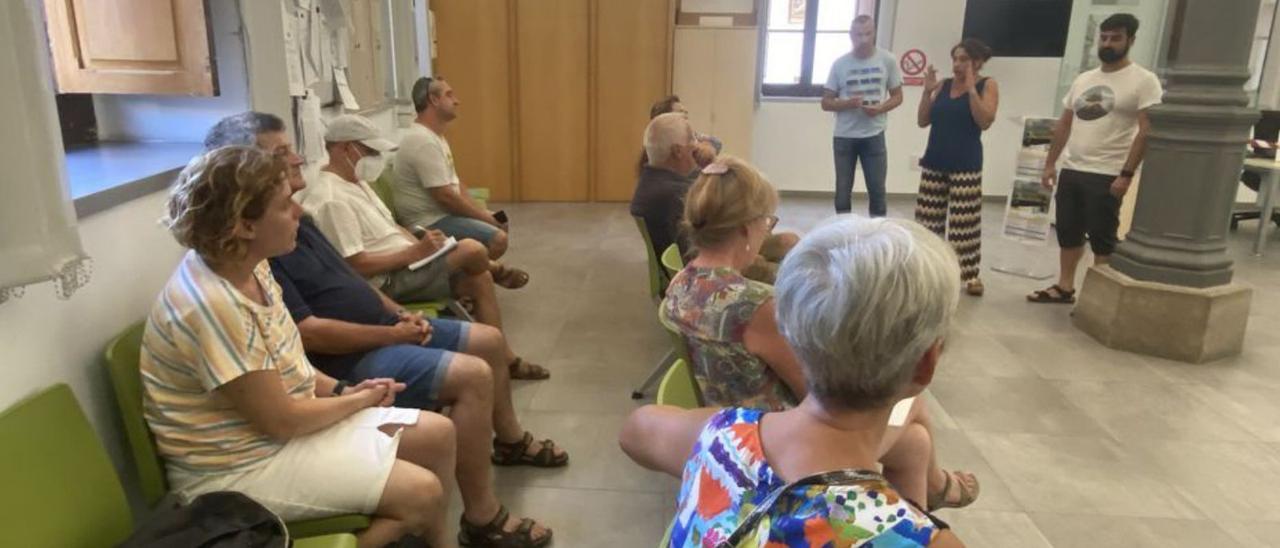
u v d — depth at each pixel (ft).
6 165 3.88
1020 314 13.43
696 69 20.97
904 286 2.58
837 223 2.91
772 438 2.87
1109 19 12.83
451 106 12.25
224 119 6.88
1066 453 8.70
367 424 5.54
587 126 21.29
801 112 23.31
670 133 9.68
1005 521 7.41
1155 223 11.53
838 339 2.62
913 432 5.27
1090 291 12.36
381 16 15.72
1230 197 11.25
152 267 6.32
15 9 3.89
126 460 5.70
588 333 12.06
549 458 8.13
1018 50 22.11
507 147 21.42
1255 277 16.31
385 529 5.20
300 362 5.70
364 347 6.92
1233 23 10.58
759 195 5.33
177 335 4.94
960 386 10.39
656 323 12.53
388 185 12.24
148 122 8.54
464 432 6.57
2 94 3.84
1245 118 10.74
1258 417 9.63
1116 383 10.58
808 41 22.89
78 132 8.25
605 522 7.26
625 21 20.53
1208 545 7.13
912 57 22.47
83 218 5.30
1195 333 11.19
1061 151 14.67
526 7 20.39
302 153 10.36
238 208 4.91
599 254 16.61
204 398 5.10
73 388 5.17
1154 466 8.45
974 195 14.12
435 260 9.46
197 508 4.57
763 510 2.66
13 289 4.23
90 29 7.52
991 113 13.60
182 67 7.63
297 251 7.13
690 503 3.01
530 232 18.42
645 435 3.84
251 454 5.18
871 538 2.49
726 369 5.20
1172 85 11.23
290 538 4.64
